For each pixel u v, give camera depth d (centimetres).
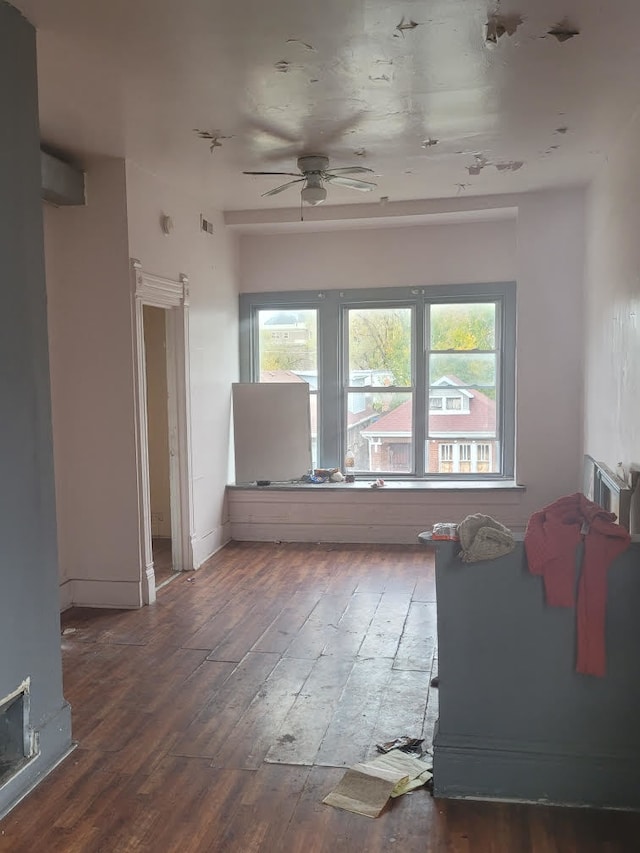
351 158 493
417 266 683
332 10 285
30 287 297
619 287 444
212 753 312
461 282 675
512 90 373
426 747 313
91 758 310
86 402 496
